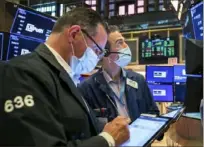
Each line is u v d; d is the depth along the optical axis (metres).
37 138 0.77
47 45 1.12
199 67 1.54
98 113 1.45
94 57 1.19
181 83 3.56
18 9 1.68
